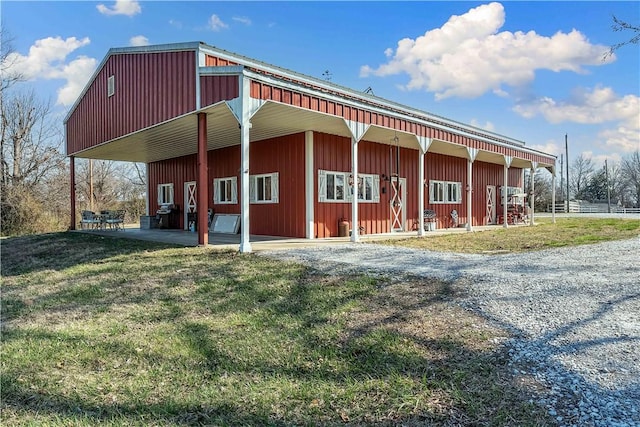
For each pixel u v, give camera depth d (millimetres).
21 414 2389
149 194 18016
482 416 2139
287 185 11250
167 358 3172
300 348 3250
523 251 7941
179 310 4406
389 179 13219
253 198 12344
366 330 3527
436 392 2426
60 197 24172
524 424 2039
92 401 2521
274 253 7402
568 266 5883
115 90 11695
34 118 23047
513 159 16484
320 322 3812
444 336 3301
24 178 22094
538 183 43031
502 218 19312
